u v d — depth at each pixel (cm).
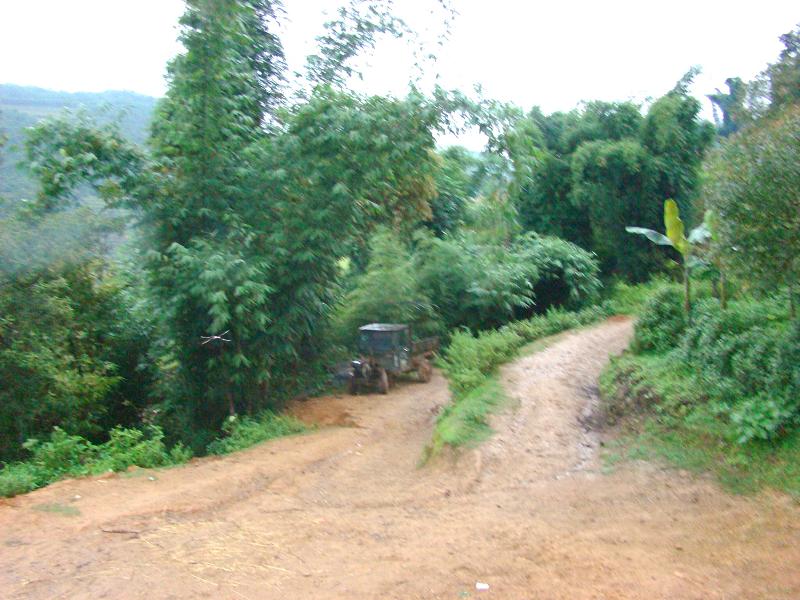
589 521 698
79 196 1321
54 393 1272
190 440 1361
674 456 817
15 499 832
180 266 1262
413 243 2278
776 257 762
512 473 879
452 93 1256
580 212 2533
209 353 1364
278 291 1357
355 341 1920
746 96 1238
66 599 545
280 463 1050
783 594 511
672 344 1117
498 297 2138
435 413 1427
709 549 602
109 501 826
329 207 1306
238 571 598
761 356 816
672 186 2316
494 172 1270
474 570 585
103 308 1526
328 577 582
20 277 1211
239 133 1375
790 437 740
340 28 1448
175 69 1288
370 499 851
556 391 1141
